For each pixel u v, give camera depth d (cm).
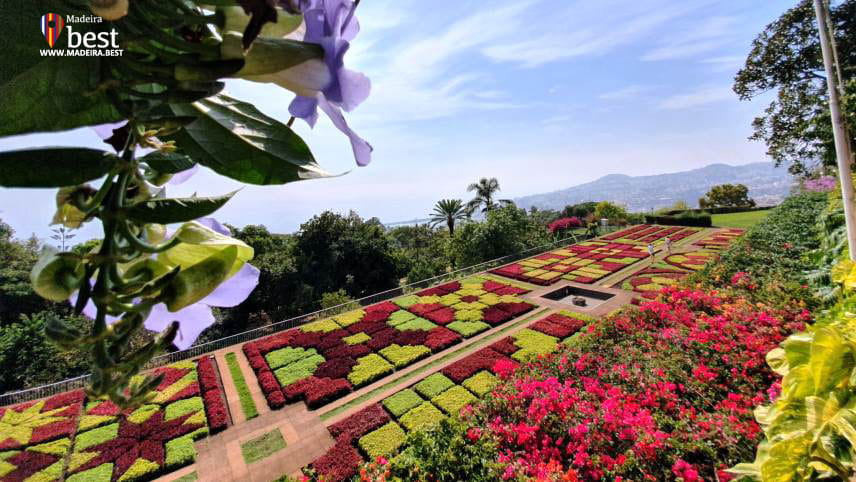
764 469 204
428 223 3981
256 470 738
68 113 43
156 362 1205
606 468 458
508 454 532
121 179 46
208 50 43
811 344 207
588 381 666
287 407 952
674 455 441
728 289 965
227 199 54
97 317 42
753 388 551
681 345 702
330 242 2486
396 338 1299
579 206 4703
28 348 1147
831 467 189
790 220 1666
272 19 40
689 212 3525
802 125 1445
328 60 50
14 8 41
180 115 58
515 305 1557
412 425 797
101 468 754
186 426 867
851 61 1359
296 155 60
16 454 800
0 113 40
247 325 2084
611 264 2150
